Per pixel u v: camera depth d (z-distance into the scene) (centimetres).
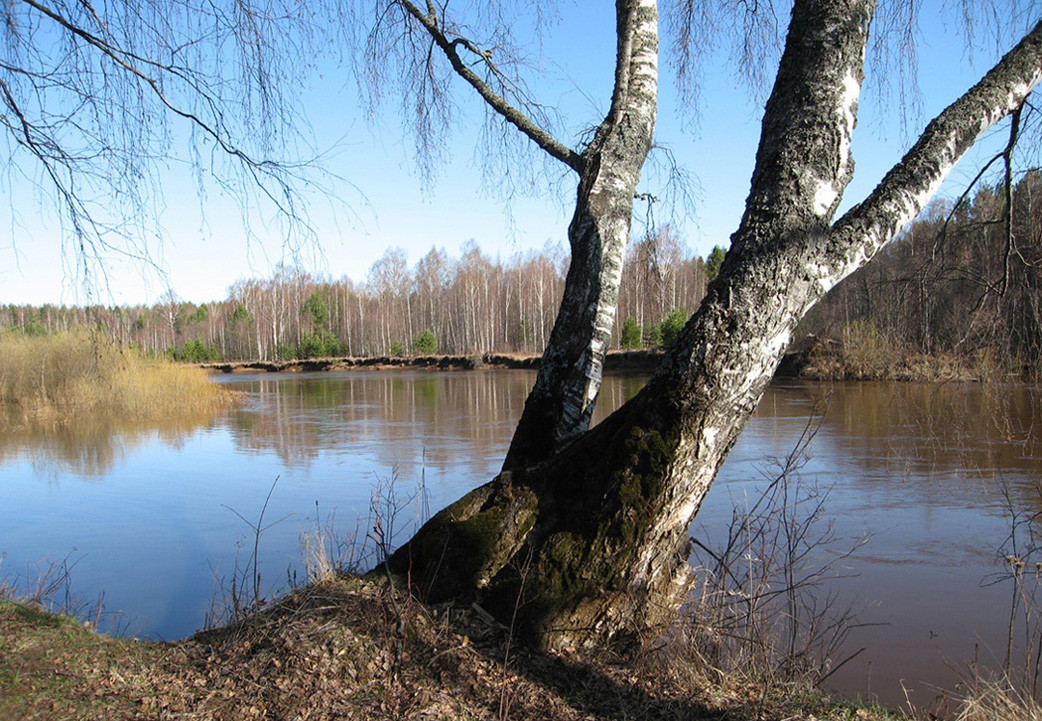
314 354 6500
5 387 2059
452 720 278
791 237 313
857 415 1745
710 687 333
